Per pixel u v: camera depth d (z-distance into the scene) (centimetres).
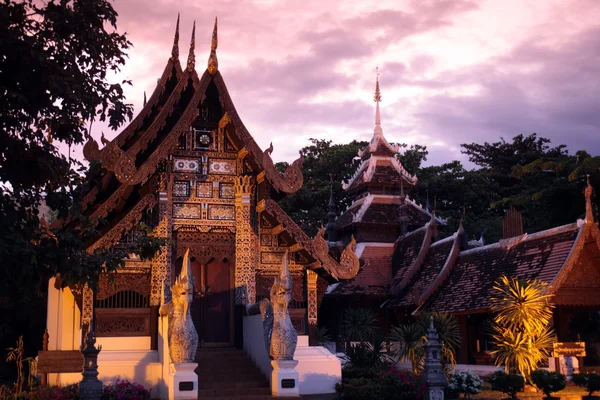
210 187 2141
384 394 1836
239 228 2125
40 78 1153
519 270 2394
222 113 2180
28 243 1105
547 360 2181
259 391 1812
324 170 5472
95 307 1986
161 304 1922
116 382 1836
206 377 1875
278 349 1792
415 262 3061
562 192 4031
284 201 5100
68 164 1235
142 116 2278
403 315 2998
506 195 5662
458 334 2359
